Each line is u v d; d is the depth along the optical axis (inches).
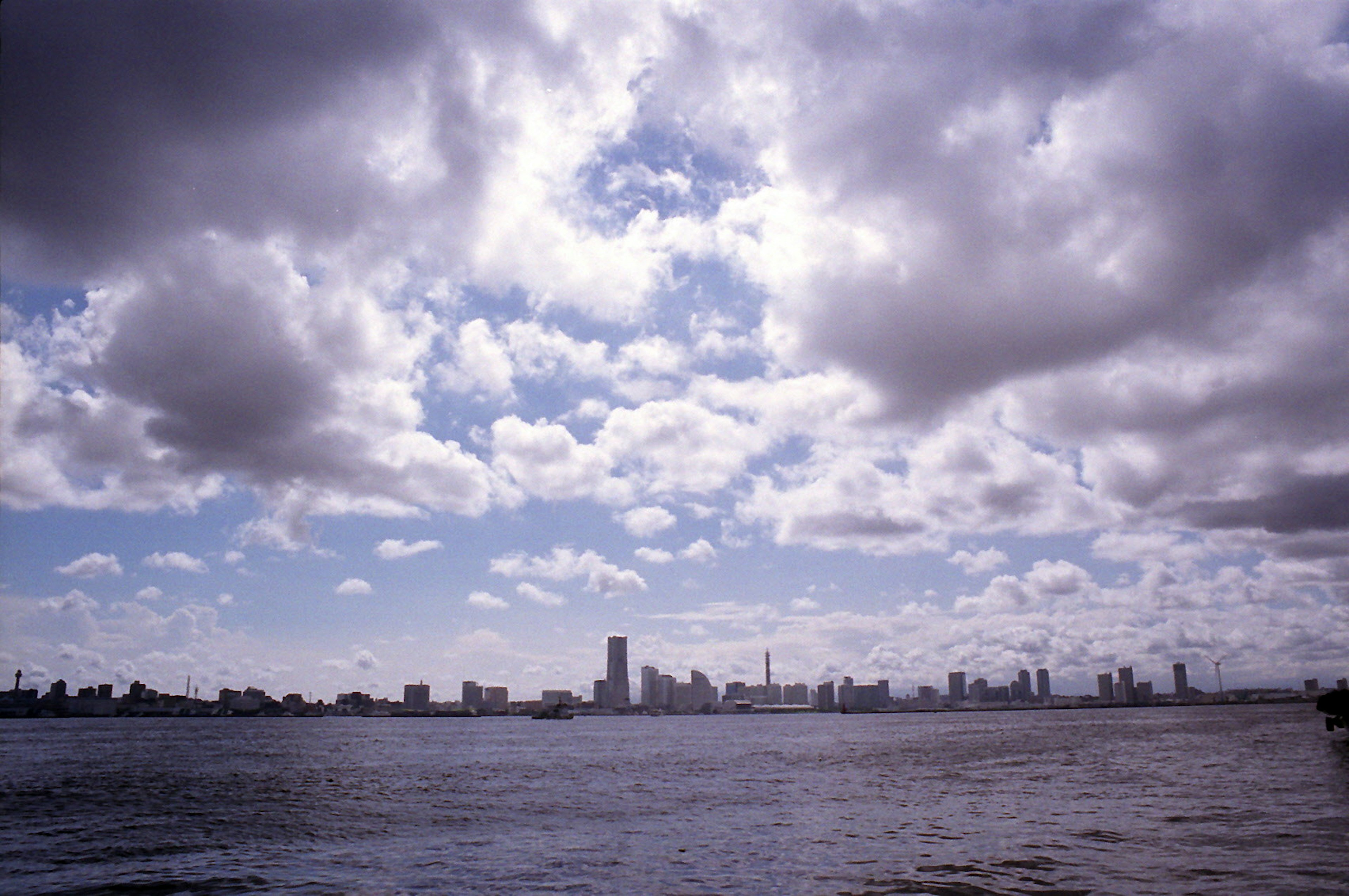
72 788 2797.7
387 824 1836.9
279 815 2022.6
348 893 1131.9
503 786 2768.2
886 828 1635.1
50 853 1503.4
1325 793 2034.9
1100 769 3002.0
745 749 5251.0
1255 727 6899.6
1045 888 1045.8
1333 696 4431.6
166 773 3447.3
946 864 1224.8
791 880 1148.5
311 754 4916.3
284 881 1224.8
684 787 2682.1
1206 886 1032.8
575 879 1189.7
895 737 6870.1
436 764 4037.9
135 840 1636.3
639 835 1616.6
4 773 3511.3
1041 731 7185.0
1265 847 1295.5
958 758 3848.4
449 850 1467.8
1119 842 1381.6
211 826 1831.9
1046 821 1665.8
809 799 2223.2
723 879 1165.7
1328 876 1076.5
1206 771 2765.7
